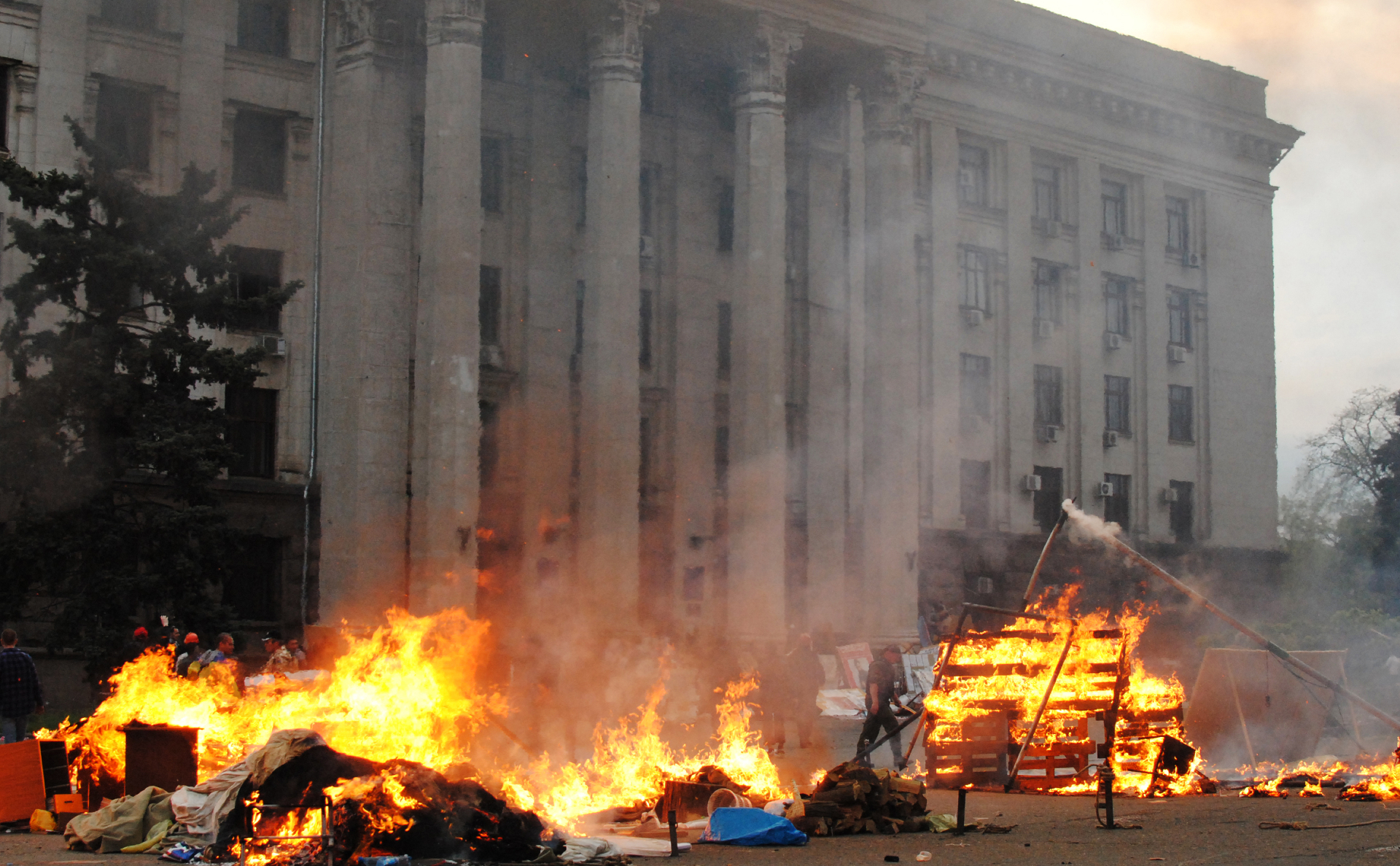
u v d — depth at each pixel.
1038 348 48.09
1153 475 51.47
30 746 13.31
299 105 33.62
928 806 15.17
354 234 32.75
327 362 33.22
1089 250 49.66
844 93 40.41
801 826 12.85
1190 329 53.78
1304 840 12.30
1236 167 55.34
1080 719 16.72
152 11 32.09
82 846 11.55
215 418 27.75
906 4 39.12
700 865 10.84
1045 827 13.41
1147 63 51.81
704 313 39.03
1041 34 48.75
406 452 32.59
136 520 27.23
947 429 44.88
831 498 40.31
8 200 29.92
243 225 32.75
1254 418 55.31
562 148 36.97
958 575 44.50
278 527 32.62
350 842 10.29
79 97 30.64
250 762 10.67
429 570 30.56
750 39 36.12
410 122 34.00
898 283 38.66
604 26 34.00
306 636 32.22
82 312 27.12
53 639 26.14
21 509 26.34
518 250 36.19
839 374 41.09
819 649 34.31
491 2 34.59
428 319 31.61
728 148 39.97
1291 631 34.06
